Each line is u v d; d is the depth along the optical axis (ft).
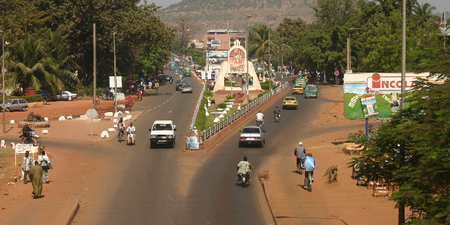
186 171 78.02
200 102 167.84
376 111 95.55
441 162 31.65
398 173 39.14
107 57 236.43
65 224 48.70
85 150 97.96
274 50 291.99
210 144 104.12
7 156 90.27
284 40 455.22
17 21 193.57
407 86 94.27
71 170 78.95
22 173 71.41
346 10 349.20
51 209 54.70
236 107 177.27
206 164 84.17
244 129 102.42
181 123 136.77
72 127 128.67
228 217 52.80
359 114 96.68
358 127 126.93
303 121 140.67
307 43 312.50
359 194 60.70
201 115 132.05
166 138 98.37
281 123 137.69
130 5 233.14
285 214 52.65
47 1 208.74
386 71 160.66
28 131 99.55
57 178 73.00
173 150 98.43
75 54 212.02
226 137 116.78
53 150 97.30
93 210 55.67
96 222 50.98
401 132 38.22
